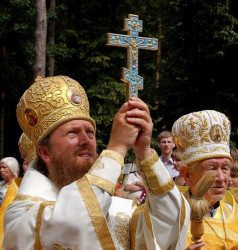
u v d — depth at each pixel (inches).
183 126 129.6
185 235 82.0
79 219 71.0
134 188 215.2
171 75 628.1
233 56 577.3
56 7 595.8
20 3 539.8
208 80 594.6
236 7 588.4
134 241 85.8
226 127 130.0
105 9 733.3
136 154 82.2
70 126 84.3
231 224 130.2
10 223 79.7
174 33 607.2
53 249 71.6
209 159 125.0
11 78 657.0
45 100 88.6
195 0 567.8
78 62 721.0
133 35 95.3
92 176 74.4
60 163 83.1
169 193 81.5
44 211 75.0
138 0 746.2
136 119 77.4
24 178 85.7
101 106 705.6
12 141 773.9
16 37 558.3
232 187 166.2
